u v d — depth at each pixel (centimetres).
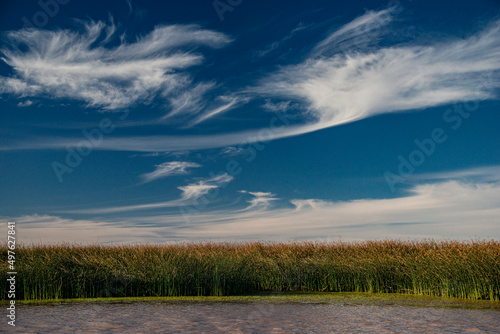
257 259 1274
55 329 587
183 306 830
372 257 1211
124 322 643
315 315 715
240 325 616
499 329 581
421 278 1064
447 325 612
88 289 1017
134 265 1068
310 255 1401
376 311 761
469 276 945
